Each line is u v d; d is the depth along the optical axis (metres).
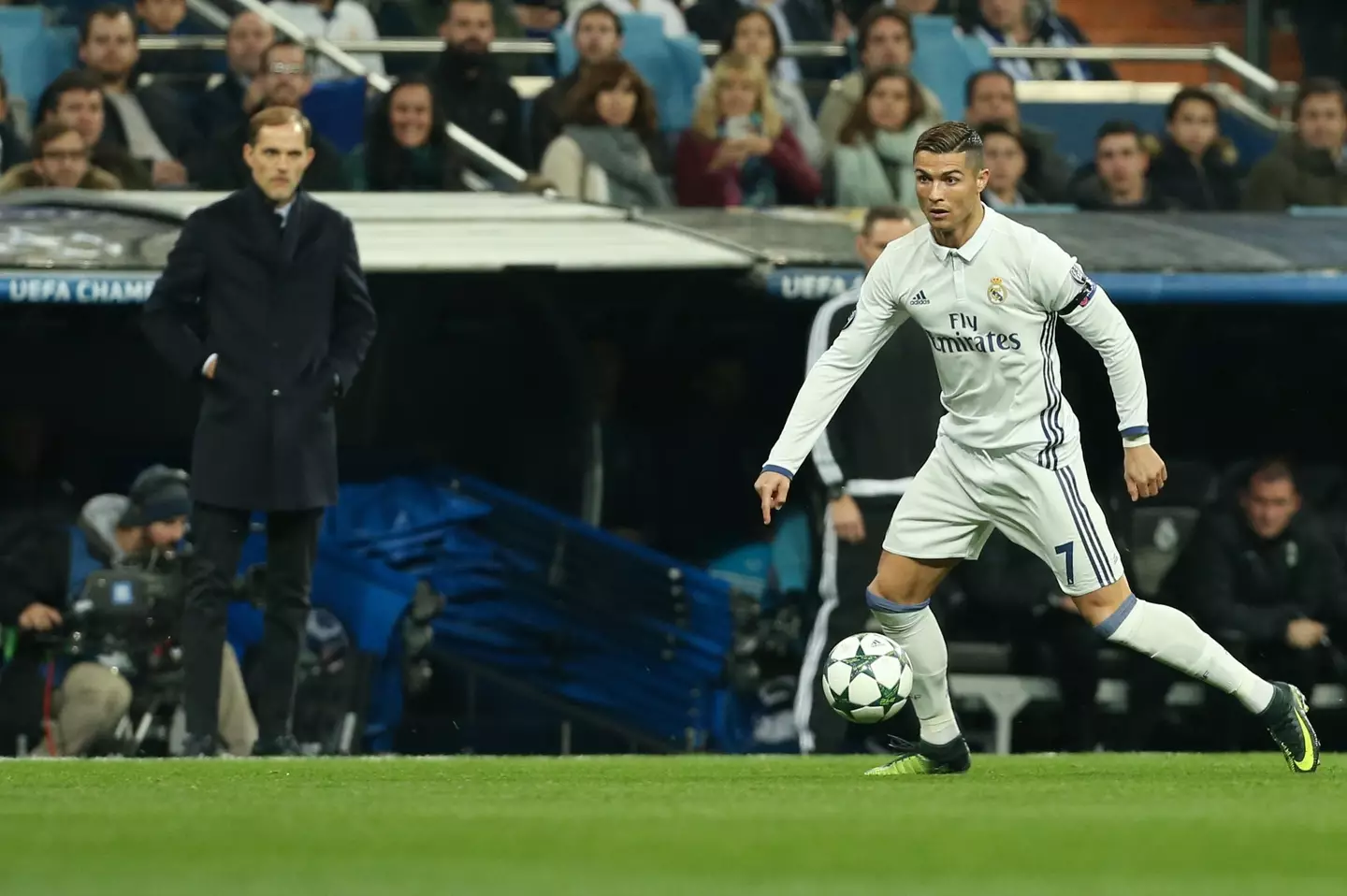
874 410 37.53
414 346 45.06
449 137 46.81
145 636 38.31
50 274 39.22
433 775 25.98
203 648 33.69
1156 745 43.25
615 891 11.63
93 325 44.03
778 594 43.84
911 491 25.47
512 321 45.19
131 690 38.22
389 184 46.12
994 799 20.42
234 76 47.97
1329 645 42.44
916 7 55.19
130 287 39.44
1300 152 49.09
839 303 37.22
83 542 40.03
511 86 48.62
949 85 52.28
